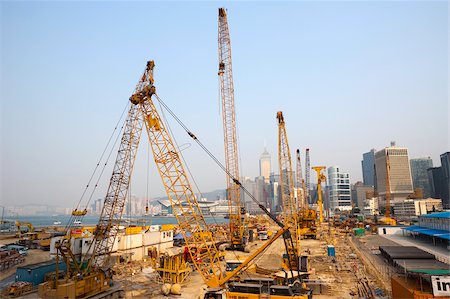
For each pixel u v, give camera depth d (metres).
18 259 67.50
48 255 75.81
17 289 39.56
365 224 164.38
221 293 36.69
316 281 41.44
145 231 75.81
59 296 36.06
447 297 26.78
